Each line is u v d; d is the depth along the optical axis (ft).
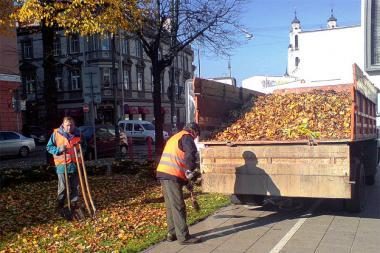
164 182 22.49
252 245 21.97
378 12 68.33
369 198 34.24
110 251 21.01
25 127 145.38
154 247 21.85
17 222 27.40
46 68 45.68
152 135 122.83
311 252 20.74
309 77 82.53
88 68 51.93
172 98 120.67
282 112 29.91
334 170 24.63
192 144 22.63
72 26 38.42
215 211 29.73
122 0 38.86
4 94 108.27
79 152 28.50
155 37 52.47
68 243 22.57
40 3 37.96
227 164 27.09
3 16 39.17
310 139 25.03
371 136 35.42
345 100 29.48
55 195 36.37
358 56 72.69
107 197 34.96
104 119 185.78
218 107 30.25
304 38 84.23
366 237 23.07
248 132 28.04
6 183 40.91
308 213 28.96
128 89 196.75
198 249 21.43
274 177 25.95
